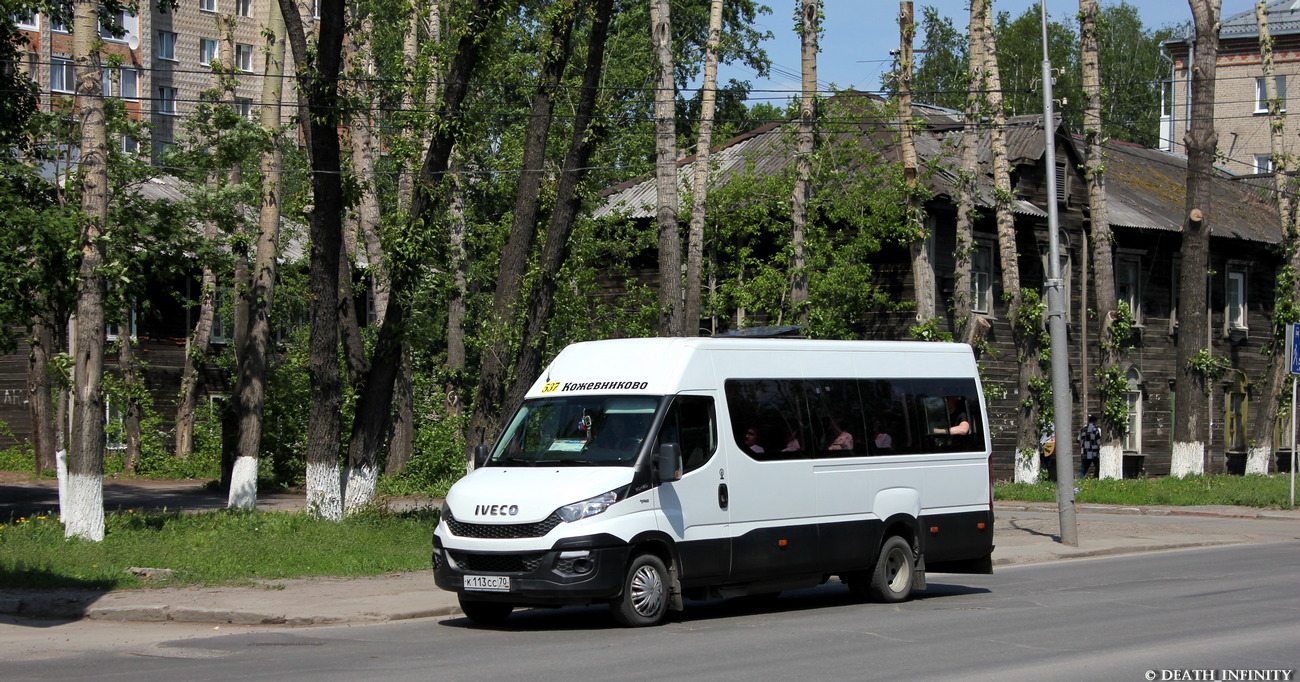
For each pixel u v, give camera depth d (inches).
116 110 860.6
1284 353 1419.8
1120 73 2507.4
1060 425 781.3
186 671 371.2
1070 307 1481.3
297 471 1278.3
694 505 475.2
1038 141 1413.6
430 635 448.1
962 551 576.7
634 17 1689.2
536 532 443.8
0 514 936.9
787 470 508.7
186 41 2486.5
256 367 924.0
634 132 1611.7
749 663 378.3
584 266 1225.4
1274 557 729.0
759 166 1406.3
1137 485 1189.7
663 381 482.0
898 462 553.0
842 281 1194.0
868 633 442.9
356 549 664.4
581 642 425.1
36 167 880.3
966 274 1160.8
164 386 1529.3
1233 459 1713.8
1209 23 1263.5
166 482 1309.1
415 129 849.5
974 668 368.5
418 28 1129.4
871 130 1295.5
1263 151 2268.7
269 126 942.4
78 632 457.4
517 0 796.0
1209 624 459.5
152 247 876.6
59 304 829.2
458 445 1206.3
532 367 798.5
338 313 806.5
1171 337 1631.4
